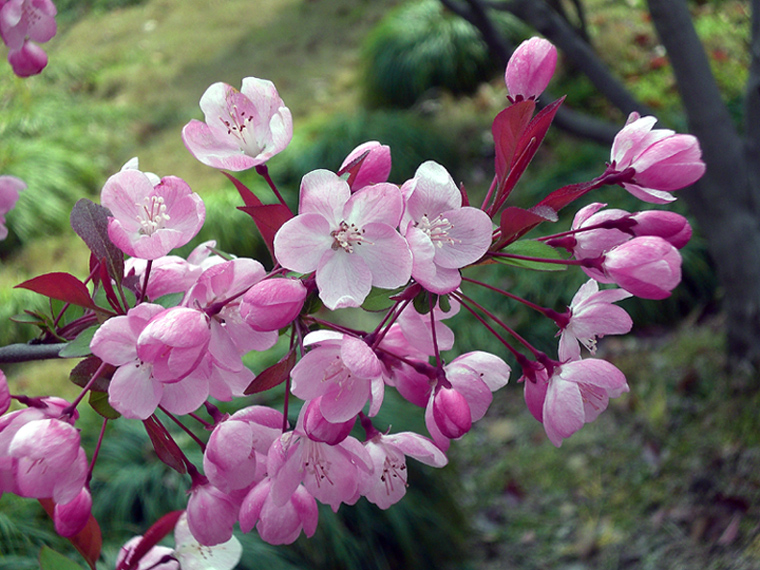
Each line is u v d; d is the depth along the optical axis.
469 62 1.76
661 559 0.81
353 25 2.27
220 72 2.16
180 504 0.70
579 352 0.25
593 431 0.99
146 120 1.94
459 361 0.25
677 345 1.05
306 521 0.23
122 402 0.21
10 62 0.29
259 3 2.57
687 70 0.78
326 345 0.21
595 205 0.25
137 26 2.57
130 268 0.25
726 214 0.84
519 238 0.23
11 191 0.26
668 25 0.76
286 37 2.30
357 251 0.20
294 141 1.56
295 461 0.22
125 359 0.21
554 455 0.97
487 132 1.59
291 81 2.03
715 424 0.92
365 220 0.21
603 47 1.65
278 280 0.20
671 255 0.22
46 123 1.88
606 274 0.22
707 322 1.08
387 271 0.20
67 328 0.25
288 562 0.68
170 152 1.74
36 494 0.21
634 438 0.96
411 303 0.25
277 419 0.23
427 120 1.63
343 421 0.20
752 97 0.80
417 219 0.21
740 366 0.93
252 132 0.23
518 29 1.78
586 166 1.31
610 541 0.84
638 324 1.12
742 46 1.51
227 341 0.21
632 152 0.23
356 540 0.73
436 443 0.24
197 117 1.90
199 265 0.25
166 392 0.21
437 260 0.21
